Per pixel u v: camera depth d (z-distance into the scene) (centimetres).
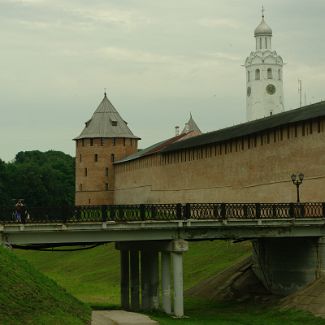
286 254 5981
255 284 6384
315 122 7081
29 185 18088
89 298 6675
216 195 9544
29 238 4912
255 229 5538
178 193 11025
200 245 8306
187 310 5756
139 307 5841
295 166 7456
